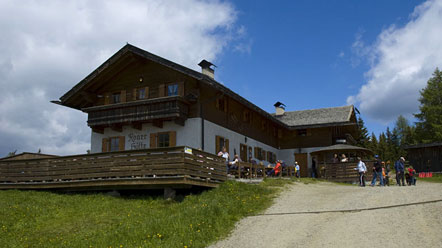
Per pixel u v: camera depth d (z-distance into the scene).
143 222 12.27
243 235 10.73
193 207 13.23
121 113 21.73
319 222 11.38
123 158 16.22
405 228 9.91
